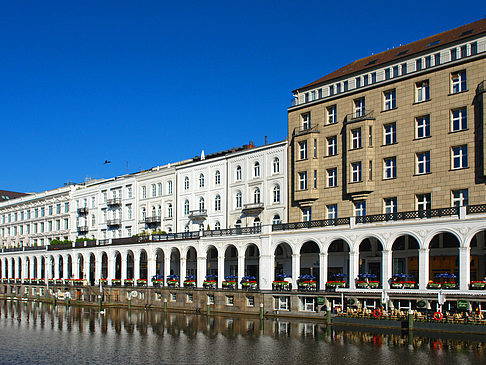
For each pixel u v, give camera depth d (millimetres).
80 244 80312
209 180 68562
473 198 44750
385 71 52188
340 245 53906
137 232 78875
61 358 33406
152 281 65750
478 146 44719
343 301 46719
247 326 44500
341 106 54875
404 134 49781
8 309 66188
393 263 50094
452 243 46094
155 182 76938
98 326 47531
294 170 57438
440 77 47844
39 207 102938
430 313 41125
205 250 61062
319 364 30031
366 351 32812
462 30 50875
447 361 29578
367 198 51562
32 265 91688
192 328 44500
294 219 57656
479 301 39250
